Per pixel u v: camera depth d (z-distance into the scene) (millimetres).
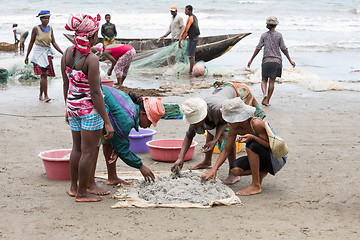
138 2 35281
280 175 5805
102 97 4535
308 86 12516
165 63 16156
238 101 4918
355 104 10406
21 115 8906
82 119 4617
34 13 31094
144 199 4898
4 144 6988
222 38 16578
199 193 4918
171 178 5340
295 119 8938
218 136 5336
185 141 5445
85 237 3939
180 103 10102
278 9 34688
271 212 4574
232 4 36062
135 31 25297
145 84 12891
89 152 4695
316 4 37750
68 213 4488
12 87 12125
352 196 5062
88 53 4457
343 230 4137
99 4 34094
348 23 30266
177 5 34750
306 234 4043
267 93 11078
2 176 5594
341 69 15703
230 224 4250
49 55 10203
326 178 5680
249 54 19391
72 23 4320
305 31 26625
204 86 12320
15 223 4223
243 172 5211
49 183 5418
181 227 4172
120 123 4816
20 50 18734
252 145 5012
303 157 6559
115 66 11898
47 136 7504
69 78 4582
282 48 10242
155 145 6703
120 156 4941
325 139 7547
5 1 34594
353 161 6383
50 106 9805
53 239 3898
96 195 4965
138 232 4055
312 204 4816
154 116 5016
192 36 14727
